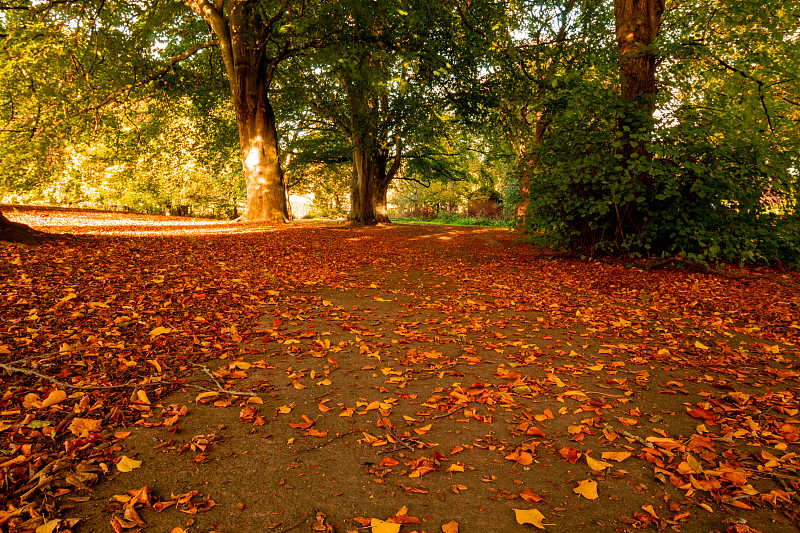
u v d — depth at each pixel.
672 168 7.88
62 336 3.36
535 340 4.24
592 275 8.08
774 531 1.67
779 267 8.95
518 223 10.33
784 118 8.98
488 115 18.27
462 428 2.48
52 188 20.17
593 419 2.57
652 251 9.26
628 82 8.88
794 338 4.32
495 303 5.75
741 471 2.02
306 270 7.82
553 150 9.21
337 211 48.38
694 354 3.89
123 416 2.40
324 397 2.84
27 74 15.88
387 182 26.06
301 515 1.72
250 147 17.89
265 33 16.14
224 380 2.99
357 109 19.42
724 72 9.08
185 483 1.89
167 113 22.28
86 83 16.88
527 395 2.92
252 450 2.18
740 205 8.52
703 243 8.41
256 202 18.27
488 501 1.84
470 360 3.57
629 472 2.06
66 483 1.80
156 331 3.62
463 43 15.56
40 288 4.49
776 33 8.57
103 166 22.05
